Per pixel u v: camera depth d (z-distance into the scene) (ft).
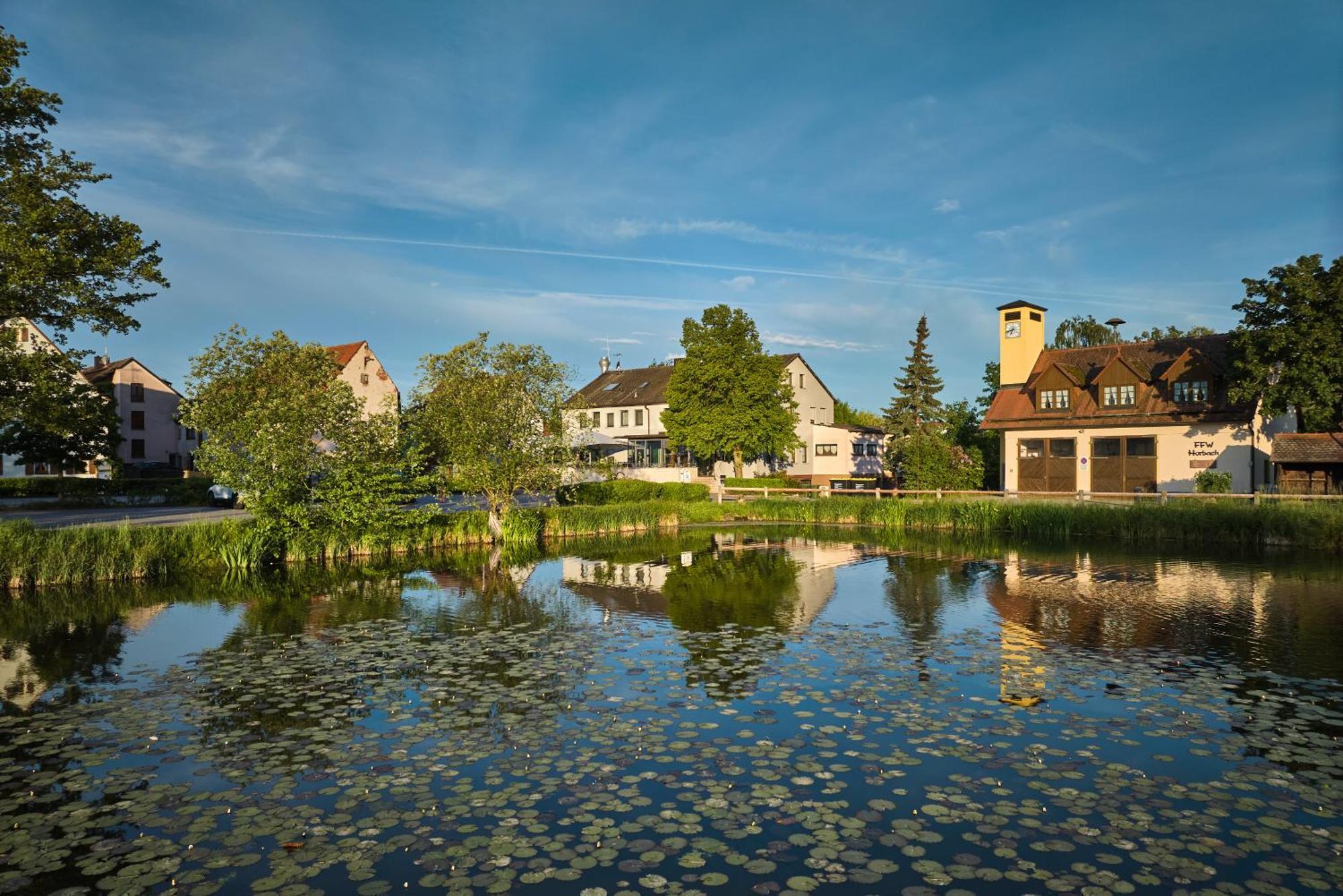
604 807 23.57
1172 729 29.73
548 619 51.19
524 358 96.78
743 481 166.09
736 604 56.44
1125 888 19.17
